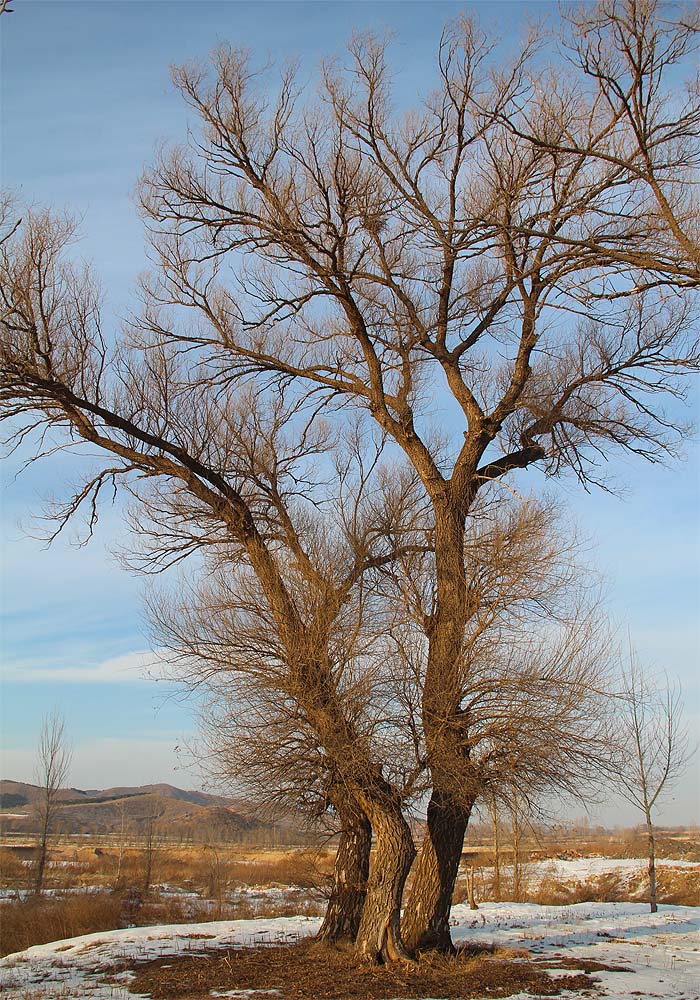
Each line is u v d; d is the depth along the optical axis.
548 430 15.88
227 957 14.12
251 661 13.69
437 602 14.19
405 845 13.09
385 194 14.21
